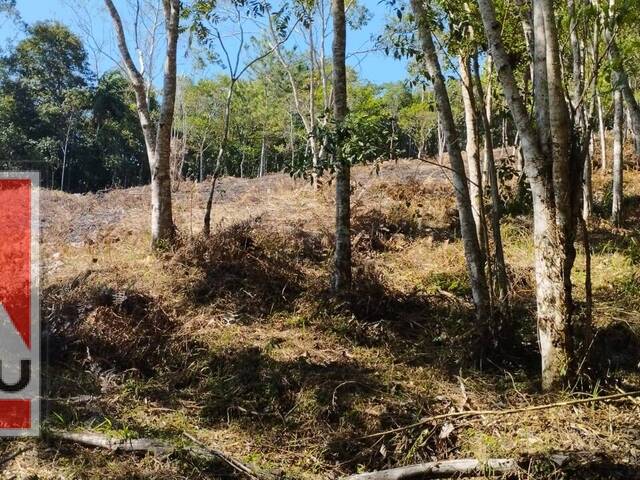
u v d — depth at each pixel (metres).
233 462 4.26
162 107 8.90
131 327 6.01
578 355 5.01
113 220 11.77
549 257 4.92
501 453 4.29
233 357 5.74
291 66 18.53
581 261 8.77
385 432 4.55
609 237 9.98
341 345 6.19
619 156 11.02
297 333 6.39
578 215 4.95
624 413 4.69
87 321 5.98
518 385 5.28
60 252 9.00
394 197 11.55
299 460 4.46
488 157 6.34
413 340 6.40
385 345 6.20
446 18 6.27
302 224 9.87
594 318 6.56
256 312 6.84
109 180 29.30
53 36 26.58
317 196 12.18
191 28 9.66
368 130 5.46
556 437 4.42
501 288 6.03
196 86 25.92
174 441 4.49
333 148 5.61
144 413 4.96
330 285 7.17
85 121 28.08
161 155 8.86
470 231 5.93
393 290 7.15
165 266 7.82
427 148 30.77
